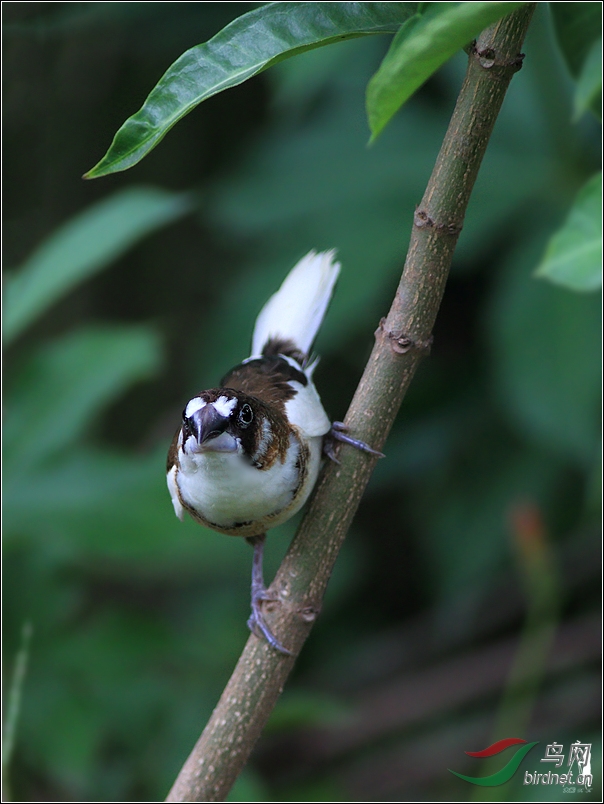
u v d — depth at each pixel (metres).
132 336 8.16
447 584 9.34
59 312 11.65
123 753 8.02
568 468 9.21
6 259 11.44
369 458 4.91
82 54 11.20
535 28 8.49
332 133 9.31
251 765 10.09
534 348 7.93
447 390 10.00
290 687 10.67
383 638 10.94
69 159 11.51
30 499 7.43
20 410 7.82
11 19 10.31
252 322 8.84
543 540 7.41
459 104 4.28
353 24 3.83
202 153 11.63
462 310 10.02
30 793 7.93
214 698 8.12
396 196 8.87
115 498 7.43
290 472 5.89
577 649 9.36
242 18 3.80
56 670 7.79
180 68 3.73
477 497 9.48
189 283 11.77
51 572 7.91
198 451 5.64
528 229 8.48
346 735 10.15
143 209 7.74
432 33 3.16
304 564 4.87
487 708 10.07
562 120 8.58
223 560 9.29
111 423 11.54
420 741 9.98
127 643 8.05
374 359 4.88
